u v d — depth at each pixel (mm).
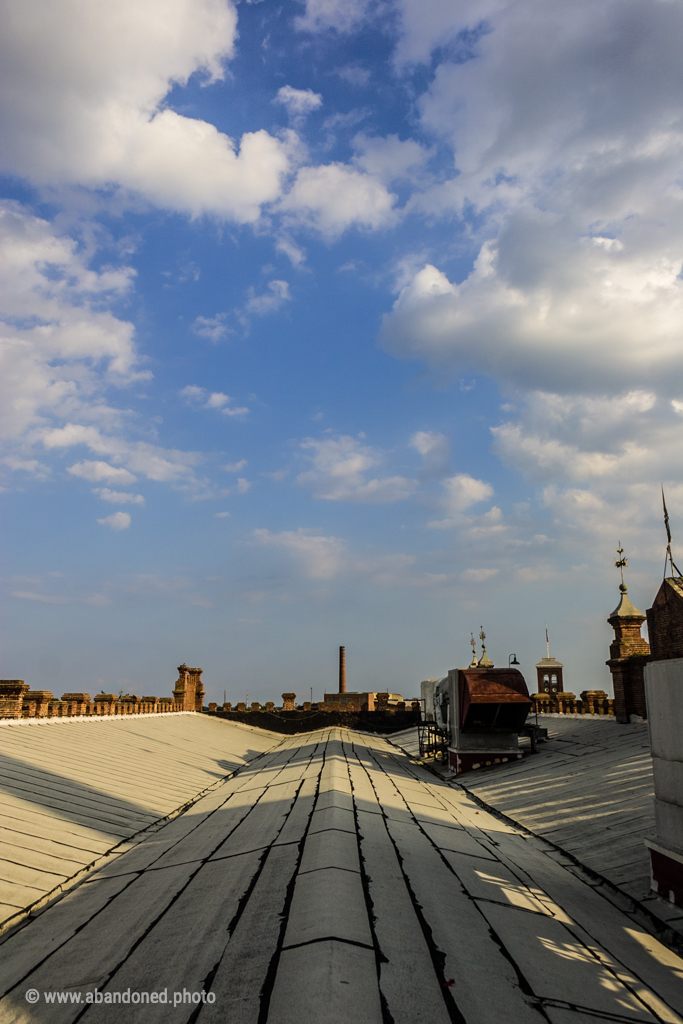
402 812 15703
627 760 20562
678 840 10398
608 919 10500
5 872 10664
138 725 31578
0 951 8539
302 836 11867
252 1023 5578
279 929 7582
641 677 27031
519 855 13922
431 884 9977
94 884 11328
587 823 15812
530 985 7172
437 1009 6012
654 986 8078
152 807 17500
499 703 26578
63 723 24844
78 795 16031
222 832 14094
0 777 15094
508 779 23562
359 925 7484
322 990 5750
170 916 9062
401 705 58812
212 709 57719
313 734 51406
